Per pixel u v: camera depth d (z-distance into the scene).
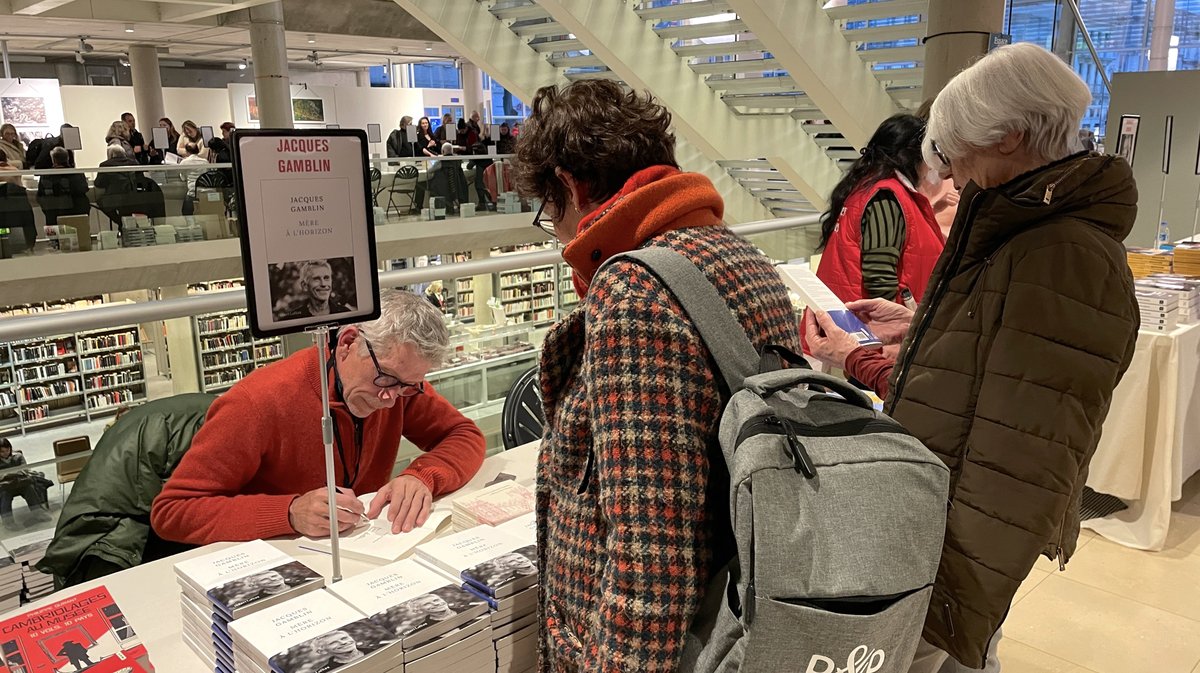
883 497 0.82
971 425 1.15
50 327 1.68
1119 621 2.39
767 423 0.81
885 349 1.75
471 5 7.59
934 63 3.45
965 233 1.19
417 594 1.09
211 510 1.42
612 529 0.80
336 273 1.13
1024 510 1.07
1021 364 1.07
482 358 2.27
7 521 1.74
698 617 0.84
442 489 1.60
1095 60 7.41
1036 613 2.44
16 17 11.23
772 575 0.75
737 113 7.96
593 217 0.95
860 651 0.79
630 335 0.81
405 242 8.90
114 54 16.69
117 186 7.46
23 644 1.03
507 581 1.08
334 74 20.69
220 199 8.08
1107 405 1.08
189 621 1.12
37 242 7.12
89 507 1.60
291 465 1.58
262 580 1.11
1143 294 2.73
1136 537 2.81
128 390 3.64
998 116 1.11
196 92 16.30
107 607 1.12
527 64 8.20
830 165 8.91
